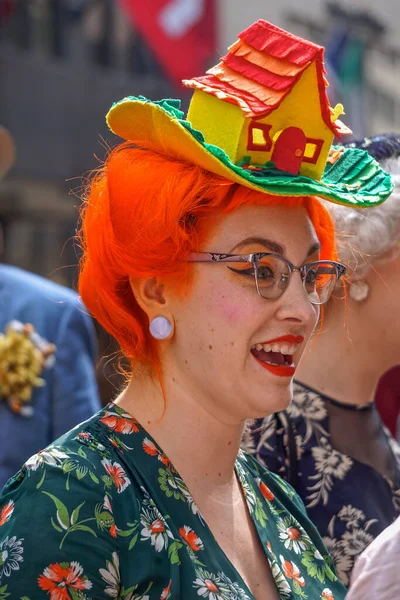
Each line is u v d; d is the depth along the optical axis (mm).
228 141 2279
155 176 2229
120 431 2268
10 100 9711
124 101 2211
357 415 3043
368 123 12367
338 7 12055
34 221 12289
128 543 2078
